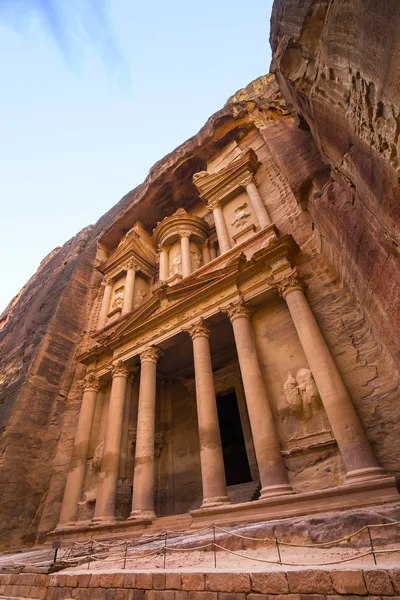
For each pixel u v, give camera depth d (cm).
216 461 1004
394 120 412
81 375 2031
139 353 1497
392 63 376
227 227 1847
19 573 733
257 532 637
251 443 1391
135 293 2330
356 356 950
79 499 1373
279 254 1255
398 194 459
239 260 1322
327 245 1081
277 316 1220
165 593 443
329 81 611
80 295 2558
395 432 795
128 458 1445
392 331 694
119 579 504
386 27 368
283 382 1065
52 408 1847
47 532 1427
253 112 2392
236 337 1179
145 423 1270
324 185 1048
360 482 716
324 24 560
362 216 667
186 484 1451
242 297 1277
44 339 2092
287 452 930
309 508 732
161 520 1047
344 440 806
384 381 868
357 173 612
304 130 1328
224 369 1636
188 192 2688
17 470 1536
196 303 1402
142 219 2897
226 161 2384
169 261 2084
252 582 388
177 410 1725
